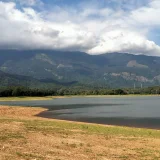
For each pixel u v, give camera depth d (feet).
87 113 289.33
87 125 165.17
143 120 220.23
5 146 84.94
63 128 143.02
